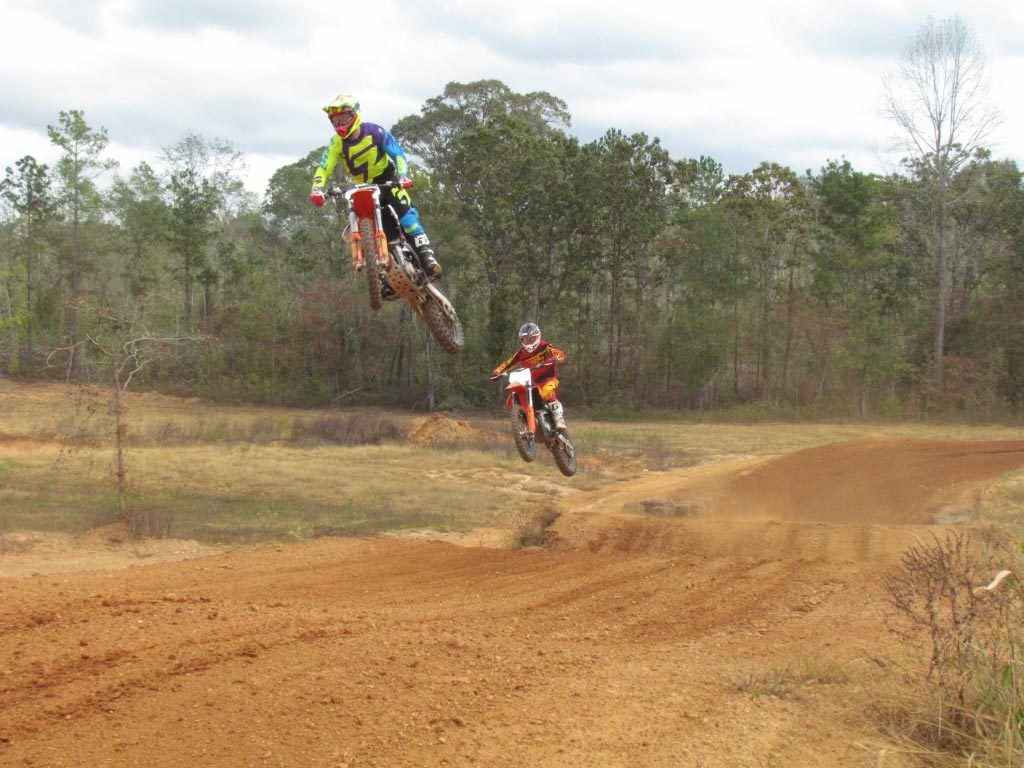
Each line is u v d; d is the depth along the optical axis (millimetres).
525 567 12781
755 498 17562
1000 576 6301
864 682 6668
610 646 8047
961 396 51688
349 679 6539
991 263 57625
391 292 7441
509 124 56812
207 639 7605
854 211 60750
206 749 5309
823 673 6898
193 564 13281
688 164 59281
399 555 14141
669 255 62719
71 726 5648
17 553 14547
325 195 7293
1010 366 54438
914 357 56531
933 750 5578
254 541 16344
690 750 5379
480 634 8336
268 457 30812
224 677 6562
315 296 68000
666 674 6891
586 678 6719
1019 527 12445
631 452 33656
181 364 68625
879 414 53031
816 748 5547
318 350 68438
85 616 8383
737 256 61375
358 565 13156
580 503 21344
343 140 7355
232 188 74188
